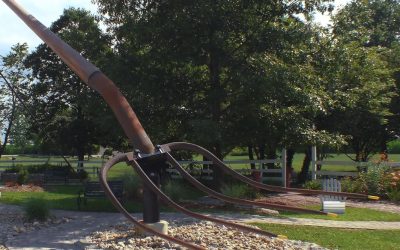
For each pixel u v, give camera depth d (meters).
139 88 15.26
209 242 9.41
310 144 16.50
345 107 21.50
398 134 29.33
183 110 16.19
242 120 16.02
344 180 18.53
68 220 12.65
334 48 16.78
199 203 15.43
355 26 18.50
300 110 16.06
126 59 15.48
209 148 16.67
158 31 15.15
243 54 15.70
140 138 9.33
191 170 22.95
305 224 11.96
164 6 15.23
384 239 10.34
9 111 34.50
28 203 12.62
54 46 9.94
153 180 9.39
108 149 33.78
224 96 15.48
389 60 28.22
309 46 16.17
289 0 15.88
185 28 14.89
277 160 20.41
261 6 15.51
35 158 44.09
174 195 15.37
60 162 32.44
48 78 31.86
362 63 21.27
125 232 10.52
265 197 17.16
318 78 16.06
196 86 16.17
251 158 27.14
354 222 12.49
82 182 24.92
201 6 14.55
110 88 9.48
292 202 15.98
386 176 17.84
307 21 16.34
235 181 18.11
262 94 14.70
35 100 32.22
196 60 15.32
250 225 11.54
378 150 31.31
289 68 15.16
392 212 14.36
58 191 20.69
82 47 19.14
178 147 9.37
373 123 26.62
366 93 22.36
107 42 18.31
